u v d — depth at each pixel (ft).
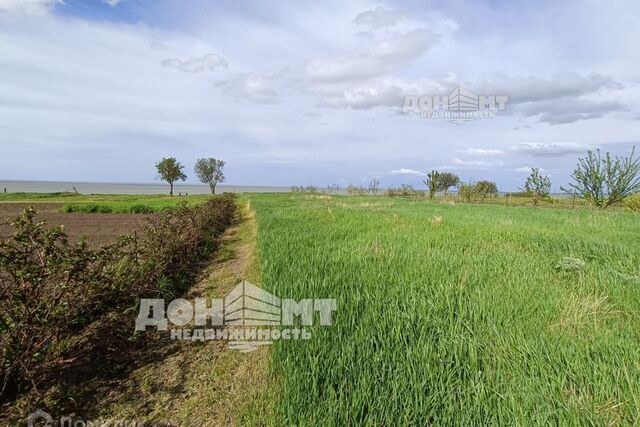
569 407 6.20
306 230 25.39
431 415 6.28
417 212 39.75
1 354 7.50
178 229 20.63
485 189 89.45
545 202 78.02
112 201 85.30
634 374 7.03
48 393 8.18
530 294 11.80
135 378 9.12
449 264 15.42
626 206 51.67
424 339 8.84
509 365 7.50
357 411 6.44
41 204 78.38
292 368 7.92
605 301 11.39
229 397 8.19
